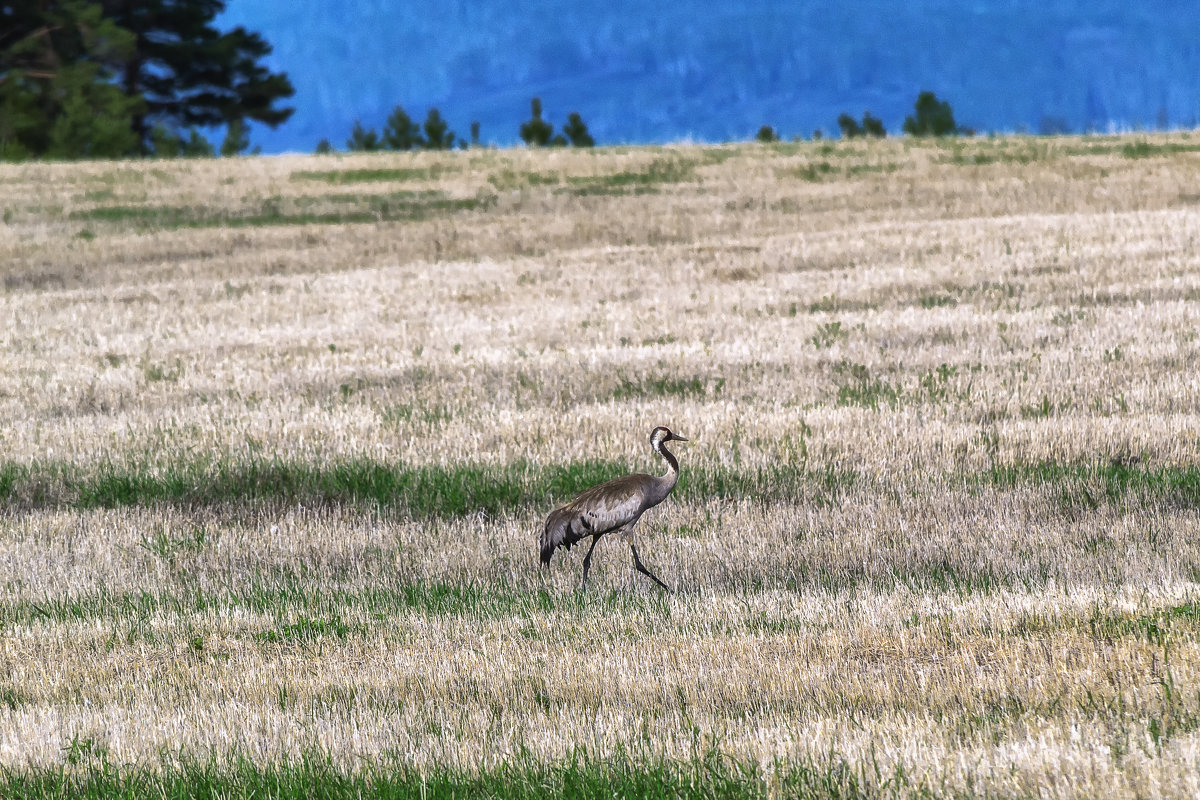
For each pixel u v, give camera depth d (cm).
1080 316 7431
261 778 2494
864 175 15100
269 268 11425
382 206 14462
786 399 6106
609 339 7756
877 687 2814
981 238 10531
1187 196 12419
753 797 2258
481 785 2392
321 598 3981
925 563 3962
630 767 2411
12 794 2495
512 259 11312
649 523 4550
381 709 2956
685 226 12525
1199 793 2073
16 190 16025
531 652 3300
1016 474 4762
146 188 16175
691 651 3180
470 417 6031
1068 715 2517
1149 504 4362
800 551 4112
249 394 6750
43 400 6762
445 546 4431
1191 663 2736
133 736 2808
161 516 4928
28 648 3556
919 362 6656
